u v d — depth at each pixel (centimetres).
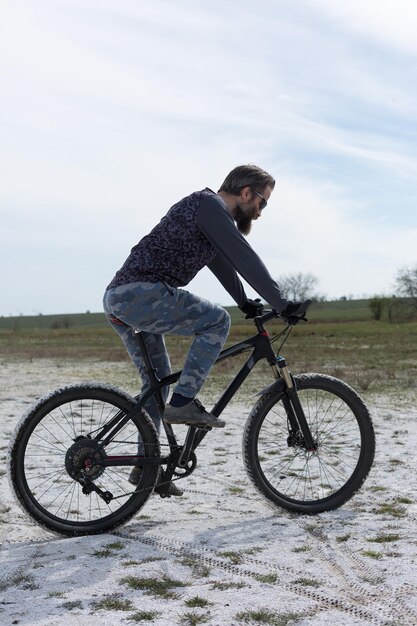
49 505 459
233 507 462
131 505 412
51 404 403
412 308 8081
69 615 283
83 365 1981
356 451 608
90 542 384
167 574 327
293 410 453
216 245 395
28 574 331
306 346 2878
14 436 397
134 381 1420
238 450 669
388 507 446
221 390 1180
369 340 3553
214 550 361
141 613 282
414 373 1456
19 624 276
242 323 7031
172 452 420
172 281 400
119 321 424
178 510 456
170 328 402
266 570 331
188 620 276
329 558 347
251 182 418
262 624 272
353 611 284
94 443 409
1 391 1257
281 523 416
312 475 534
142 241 402
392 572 326
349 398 453
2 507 469
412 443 683
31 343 3916
